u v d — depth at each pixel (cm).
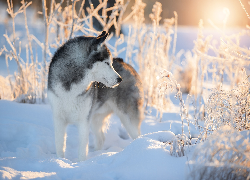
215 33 2736
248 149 277
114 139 616
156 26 838
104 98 551
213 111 407
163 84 409
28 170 338
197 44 747
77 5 1215
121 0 824
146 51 838
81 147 468
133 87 572
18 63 754
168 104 863
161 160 322
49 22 715
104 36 436
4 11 2144
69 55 443
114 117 727
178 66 1134
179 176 289
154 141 371
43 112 638
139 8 838
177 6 3045
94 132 574
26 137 517
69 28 781
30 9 2339
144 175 299
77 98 453
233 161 273
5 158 361
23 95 714
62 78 442
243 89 413
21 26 2028
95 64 449
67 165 353
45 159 359
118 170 312
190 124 686
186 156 323
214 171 273
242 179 270
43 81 733
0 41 1695
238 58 411
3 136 506
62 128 468
